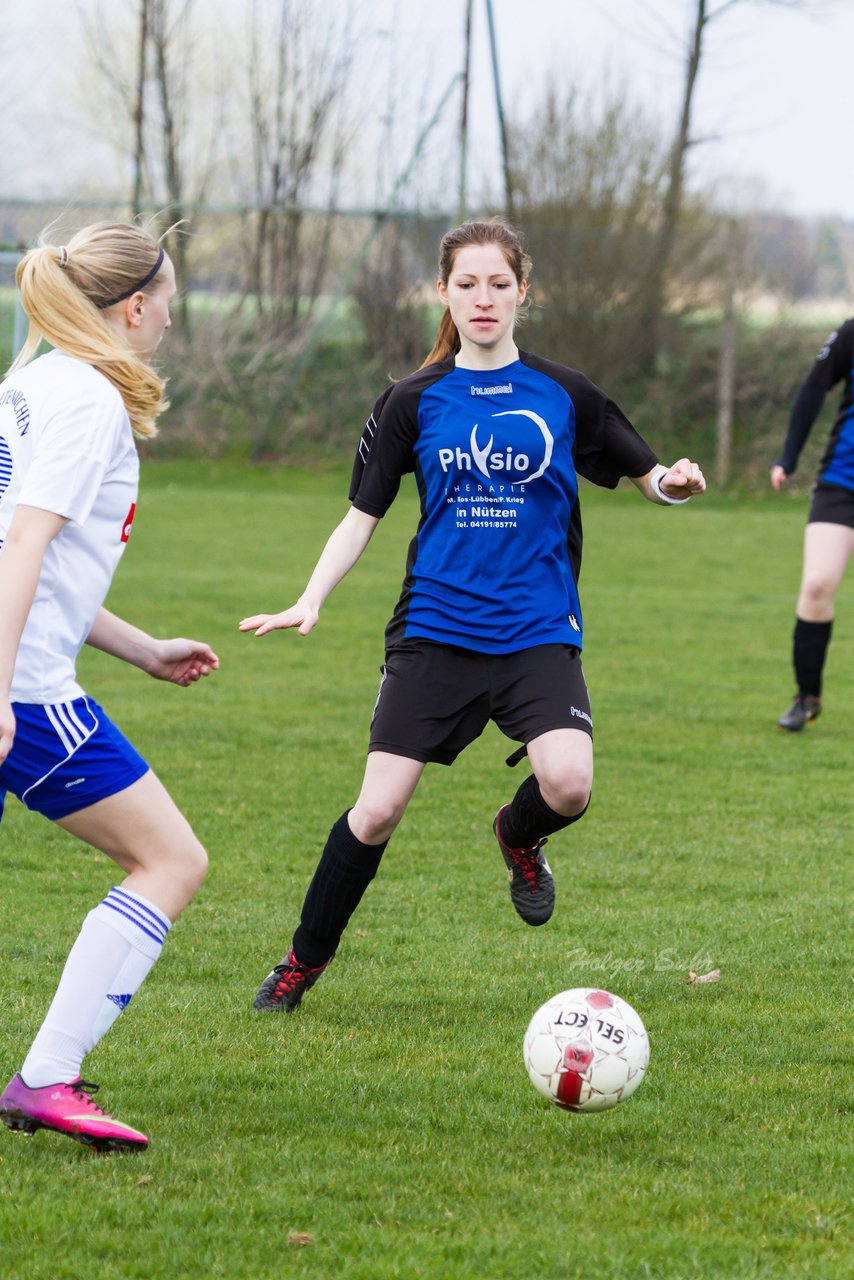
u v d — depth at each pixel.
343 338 58.09
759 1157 6.81
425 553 8.76
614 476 8.98
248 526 42.47
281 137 57.81
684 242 56.50
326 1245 5.80
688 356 57.06
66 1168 6.48
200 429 57.44
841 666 24.23
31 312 6.59
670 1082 7.80
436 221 55.59
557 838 13.71
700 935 10.70
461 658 8.61
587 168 57.00
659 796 15.38
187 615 27.08
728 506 53.22
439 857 12.92
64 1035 6.58
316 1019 8.81
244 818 14.06
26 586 6.09
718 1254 5.75
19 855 12.66
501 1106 7.44
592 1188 6.41
